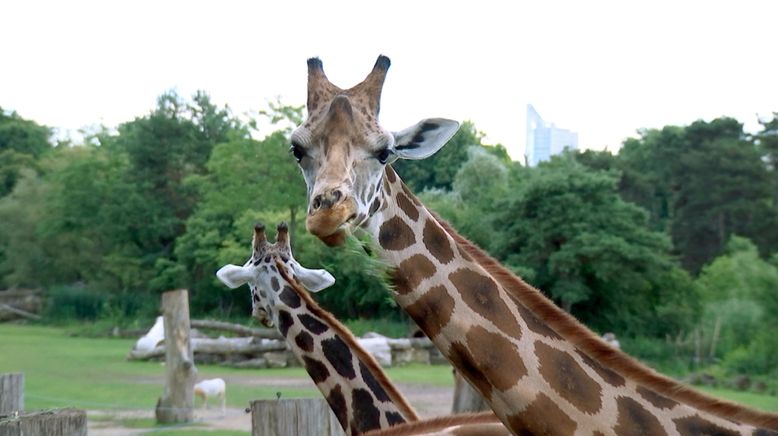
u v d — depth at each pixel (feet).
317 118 11.34
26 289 168.04
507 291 11.69
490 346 11.21
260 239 22.33
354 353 19.95
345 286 112.37
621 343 94.53
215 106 193.26
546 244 107.45
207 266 135.95
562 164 123.95
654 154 179.11
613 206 105.60
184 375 46.26
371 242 11.55
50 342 110.63
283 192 107.45
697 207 155.22
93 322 146.30
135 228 161.17
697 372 78.28
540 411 11.07
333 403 19.84
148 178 168.25
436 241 11.76
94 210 160.56
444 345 11.52
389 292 11.76
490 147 209.77
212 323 86.74
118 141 213.05
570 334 11.48
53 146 261.24
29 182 173.37
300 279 22.12
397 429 15.03
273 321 21.36
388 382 19.45
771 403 59.52
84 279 171.01
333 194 10.48
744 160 154.10
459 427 14.78
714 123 168.04
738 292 92.79
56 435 15.03
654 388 11.39
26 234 164.86
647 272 104.99
